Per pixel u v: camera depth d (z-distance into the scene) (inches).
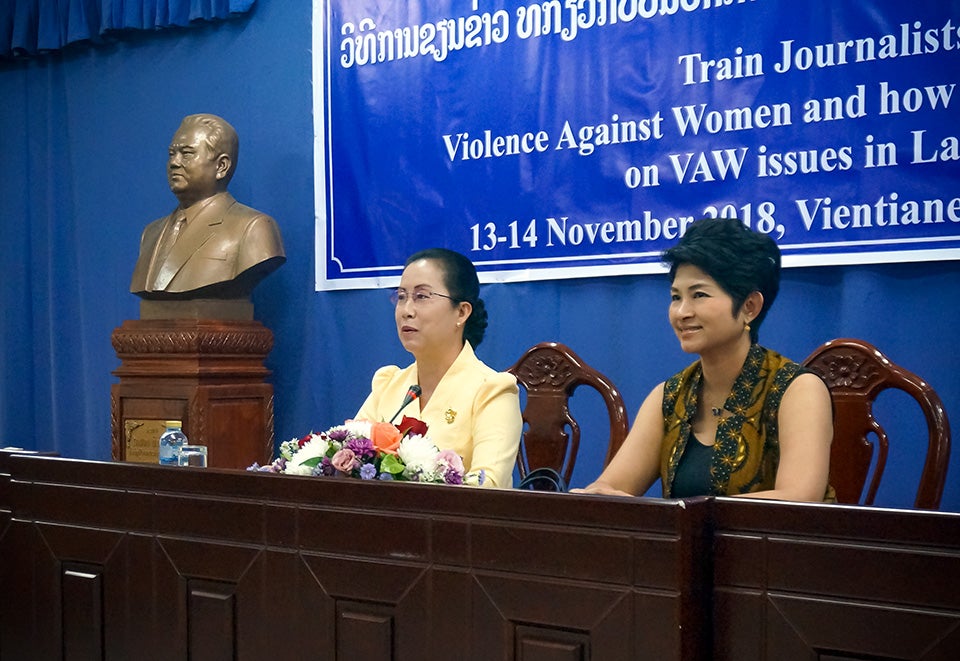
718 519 47.1
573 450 103.6
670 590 45.2
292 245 155.5
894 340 115.1
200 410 136.3
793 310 120.5
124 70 169.0
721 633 46.8
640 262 128.6
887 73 113.8
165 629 60.4
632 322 130.6
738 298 73.2
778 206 120.0
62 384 175.9
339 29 150.1
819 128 117.4
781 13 119.3
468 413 87.4
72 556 64.2
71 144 173.8
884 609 43.3
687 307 74.0
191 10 158.2
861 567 43.8
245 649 57.4
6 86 179.8
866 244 115.1
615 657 46.6
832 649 44.4
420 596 51.9
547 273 134.8
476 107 139.9
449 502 51.1
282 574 56.1
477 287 91.6
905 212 113.1
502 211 138.2
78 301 174.2
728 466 72.2
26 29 172.7
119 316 169.8
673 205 126.5
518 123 136.9
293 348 155.4
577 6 132.7
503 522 49.7
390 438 68.8
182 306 140.7
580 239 132.6
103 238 171.0
